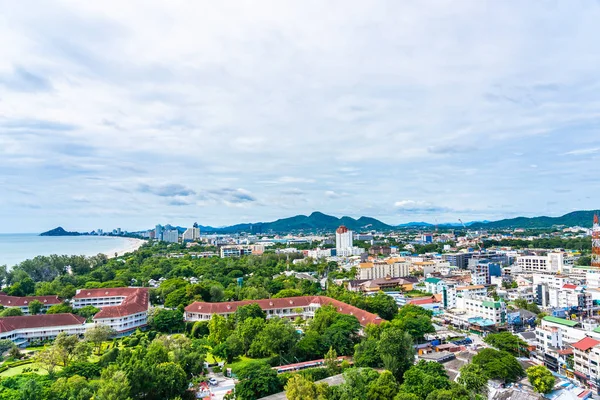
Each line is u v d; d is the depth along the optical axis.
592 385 181.25
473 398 144.75
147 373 159.88
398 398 138.88
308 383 149.50
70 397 147.12
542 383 162.88
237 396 168.25
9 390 156.88
